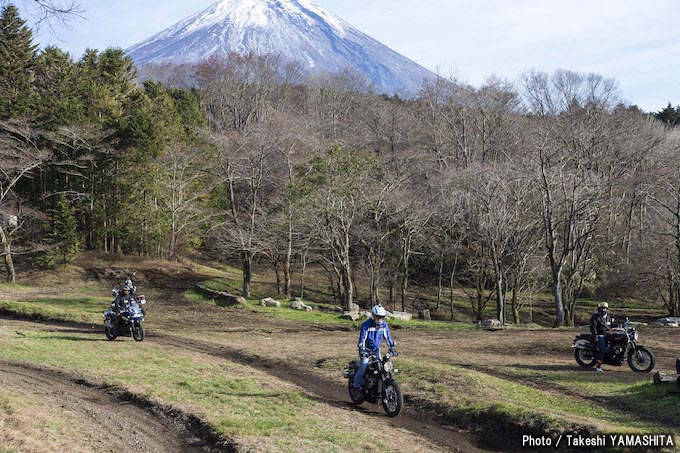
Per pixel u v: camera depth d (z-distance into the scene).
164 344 22.91
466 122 66.44
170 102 73.06
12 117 55.56
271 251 51.38
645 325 29.67
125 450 9.60
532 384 15.11
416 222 47.34
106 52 75.38
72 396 13.09
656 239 50.69
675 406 11.95
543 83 64.25
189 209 57.97
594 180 41.34
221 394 13.45
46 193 58.06
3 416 10.16
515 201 43.44
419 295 59.44
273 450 9.35
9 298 41.56
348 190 42.78
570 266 46.94
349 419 11.72
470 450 10.27
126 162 59.19
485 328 31.80
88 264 54.97
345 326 32.88
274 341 25.38
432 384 14.42
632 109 68.44
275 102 82.00
